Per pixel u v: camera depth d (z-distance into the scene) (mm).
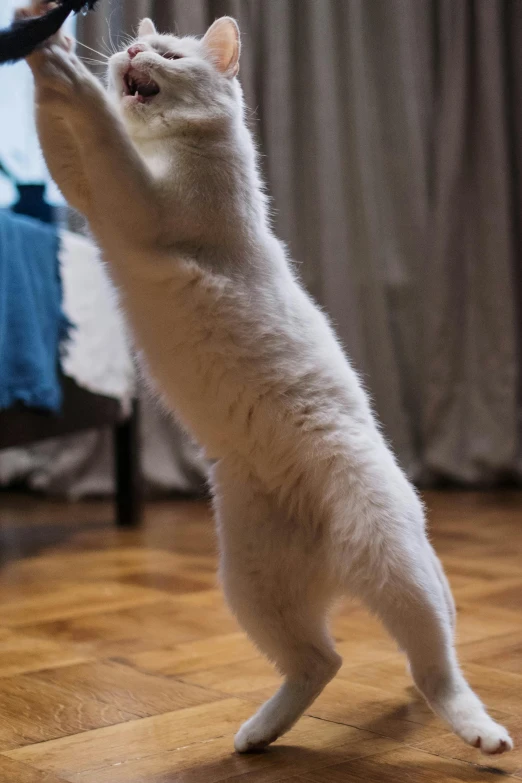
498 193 2840
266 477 1240
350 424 1224
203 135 1251
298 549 1228
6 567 1904
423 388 2904
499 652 1396
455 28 2844
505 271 2844
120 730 1204
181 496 2803
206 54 1320
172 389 1264
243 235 1248
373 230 2857
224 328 1227
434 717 1232
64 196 1258
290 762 1141
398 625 1153
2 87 2514
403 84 2861
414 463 2908
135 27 2152
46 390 1872
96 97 1149
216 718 1232
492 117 2830
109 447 2820
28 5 1126
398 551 1155
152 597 1683
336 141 2826
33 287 1920
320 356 1247
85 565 1910
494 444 2836
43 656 1417
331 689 1308
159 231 1206
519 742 1166
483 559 1880
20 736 1190
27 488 2984
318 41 2793
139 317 1245
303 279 2881
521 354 2939
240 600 1236
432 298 2861
